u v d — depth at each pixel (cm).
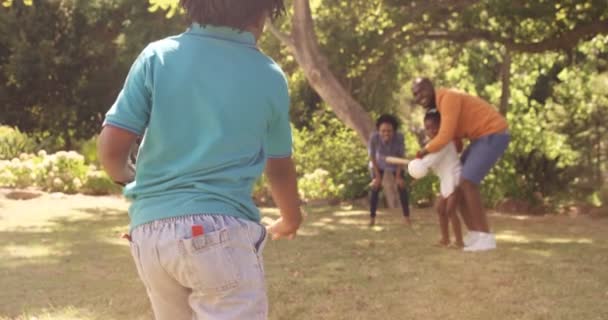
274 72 272
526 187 1406
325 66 1302
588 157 1788
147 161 262
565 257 755
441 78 2177
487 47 2086
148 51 266
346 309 553
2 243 841
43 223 1030
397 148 1055
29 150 1839
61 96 2364
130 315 536
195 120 260
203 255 248
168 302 265
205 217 252
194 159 256
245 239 257
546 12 1495
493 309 548
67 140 2414
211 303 255
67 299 579
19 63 2277
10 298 582
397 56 1817
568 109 1856
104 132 258
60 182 1459
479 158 808
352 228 1015
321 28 1588
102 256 760
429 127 834
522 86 2156
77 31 2330
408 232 973
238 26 270
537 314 534
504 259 742
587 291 599
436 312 544
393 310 550
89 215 1131
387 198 1351
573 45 1580
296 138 1692
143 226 256
